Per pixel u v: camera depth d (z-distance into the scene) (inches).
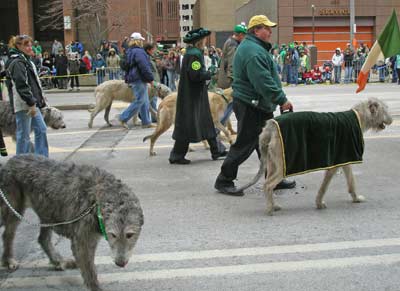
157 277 184.2
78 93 958.4
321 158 245.1
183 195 288.8
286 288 173.3
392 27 359.9
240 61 267.3
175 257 201.5
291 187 298.0
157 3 2810.0
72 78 997.2
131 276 185.3
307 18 1579.7
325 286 174.2
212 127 370.9
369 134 452.8
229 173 286.7
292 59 1047.0
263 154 256.8
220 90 397.7
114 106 739.4
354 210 255.9
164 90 559.2
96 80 1007.6
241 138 279.6
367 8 1588.3
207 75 352.8
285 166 242.5
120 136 484.7
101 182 156.0
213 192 294.0
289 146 241.0
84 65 1049.5
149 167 358.6
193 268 191.0
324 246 209.5
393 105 650.2
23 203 179.5
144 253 206.1
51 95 924.0
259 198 280.8
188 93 358.3
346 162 250.8
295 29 1584.6
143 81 509.0
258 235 223.6
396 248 206.2
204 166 358.9
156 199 281.9
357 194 269.6
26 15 1411.2
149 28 1797.5
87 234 157.3
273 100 259.9
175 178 327.3
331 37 1601.9
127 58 510.0
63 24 1336.1
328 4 1568.7
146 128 528.7
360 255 199.6
